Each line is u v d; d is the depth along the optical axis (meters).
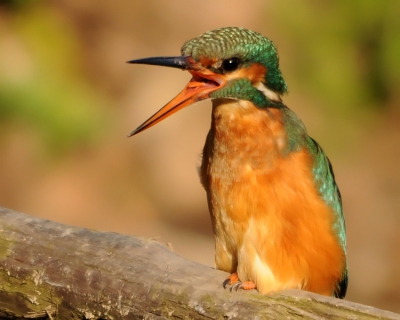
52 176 14.27
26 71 13.78
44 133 13.76
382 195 15.06
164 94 15.04
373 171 15.41
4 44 14.07
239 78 6.29
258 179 6.30
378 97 15.73
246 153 6.32
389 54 15.34
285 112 6.54
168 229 13.92
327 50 15.69
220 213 6.54
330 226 6.60
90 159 14.55
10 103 13.43
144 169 14.62
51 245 5.88
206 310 5.39
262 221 6.34
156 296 5.51
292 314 5.23
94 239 5.86
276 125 6.36
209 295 5.44
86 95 14.25
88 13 15.78
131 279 5.59
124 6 16.14
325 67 15.68
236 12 15.98
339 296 7.22
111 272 5.66
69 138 13.91
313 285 6.63
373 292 13.55
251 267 6.41
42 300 5.81
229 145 6.36
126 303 5.55
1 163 14.02
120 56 15.52
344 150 15.49
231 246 6.62
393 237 14.42
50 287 5.77
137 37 15.96
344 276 7.09
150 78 15.30
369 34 15.61
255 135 6.31
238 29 6.41
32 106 13.54
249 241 6.40
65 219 13.87
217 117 6.43
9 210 6.25
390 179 15.20
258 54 6.32
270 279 6.41
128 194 14.33
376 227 14.55
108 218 14.02
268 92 6.48
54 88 13.87
